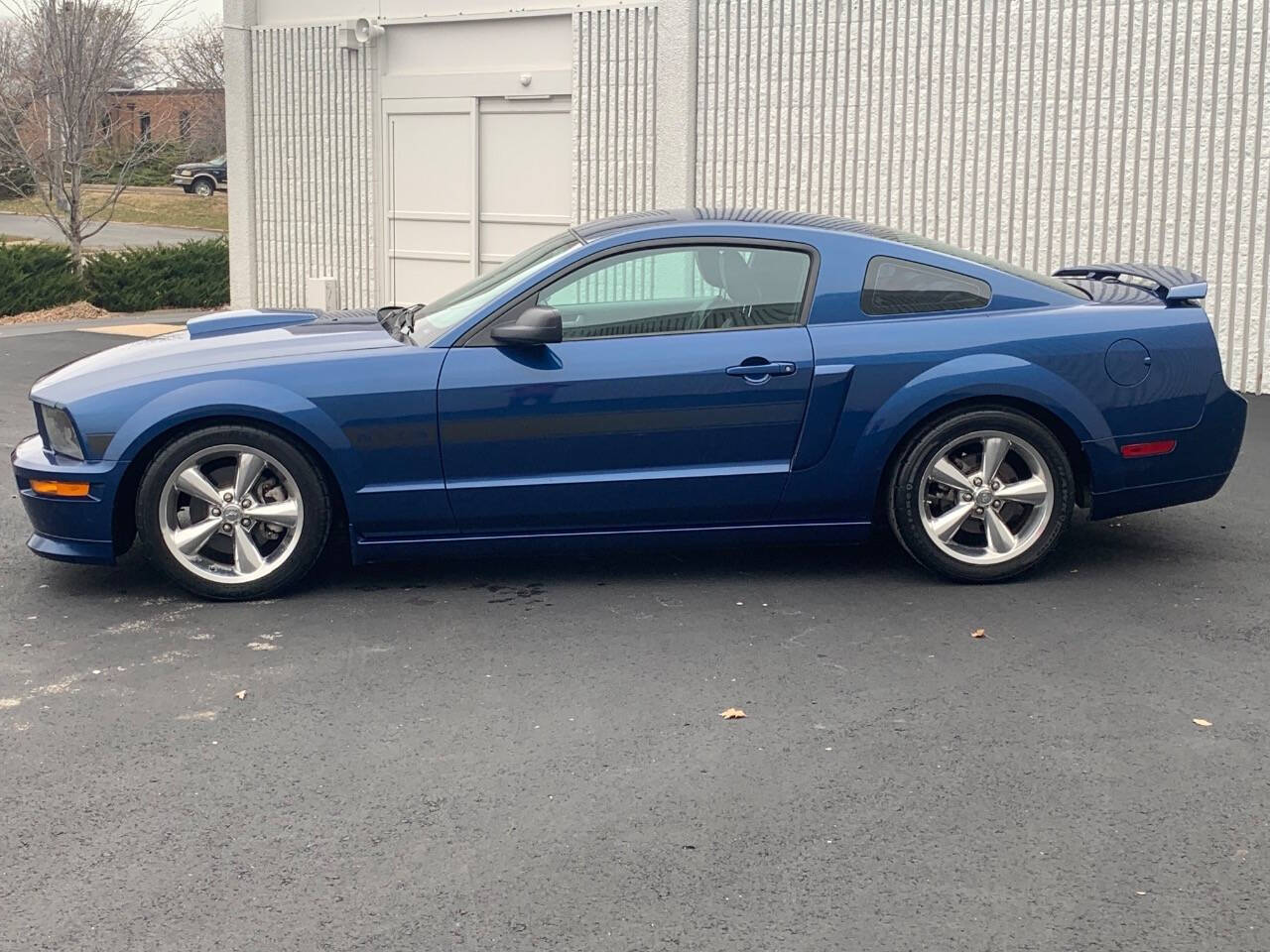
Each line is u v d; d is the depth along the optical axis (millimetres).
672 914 3434
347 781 4203
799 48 12109
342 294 15211
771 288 5953
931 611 5742
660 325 5922
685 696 4848
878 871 3635
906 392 5852
